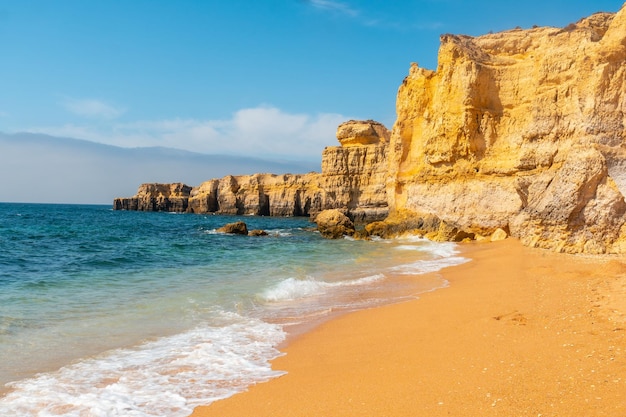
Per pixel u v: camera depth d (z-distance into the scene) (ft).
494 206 116.16
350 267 76.48
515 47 127.95
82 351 32.91
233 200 374.84
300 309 47.06
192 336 36.91
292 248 110.11
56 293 52.95
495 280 58.08
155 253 99.09
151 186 460.55
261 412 23.32
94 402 24.63
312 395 25.05
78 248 107.76
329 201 284.61
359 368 28.99
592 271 56.70
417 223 132.16
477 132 122.72
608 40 87.76
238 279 63.77
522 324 35.32
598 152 80.02
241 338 36.68
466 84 121.80
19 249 102.73
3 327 37.78
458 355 29.55
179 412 23.62
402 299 51.16
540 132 101.81
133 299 49.88
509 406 21.35
